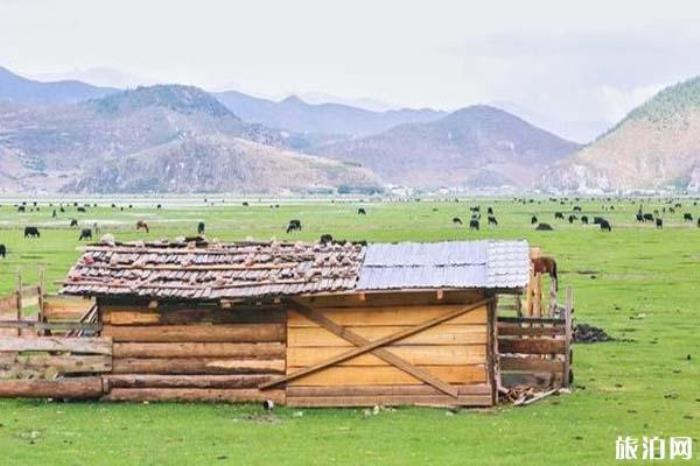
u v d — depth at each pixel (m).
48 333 40.12
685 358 45.66
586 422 33.03
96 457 28.47
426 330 35.78
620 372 42.25
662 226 170.38
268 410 35.34
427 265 36.75
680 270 90.50
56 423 32.94
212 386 36.41
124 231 152.12
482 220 192.75
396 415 34.31
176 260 38.00
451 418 33.69
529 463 27.97
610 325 56.88
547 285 77.81
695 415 34.12
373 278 36.12
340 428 32.38
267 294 35.84
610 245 122.75
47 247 116.56
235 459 28.31
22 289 42.56
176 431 31.88
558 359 40.41
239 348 36.34
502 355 38.84
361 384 35.94
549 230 154.88
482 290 35.34
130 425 32.69
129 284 36.75
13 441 30.30
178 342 36.62
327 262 37.09
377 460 28.22
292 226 152.12
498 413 34.53
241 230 154.88
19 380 36.62
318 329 36.09
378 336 35.91
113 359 36.75
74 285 36.72
